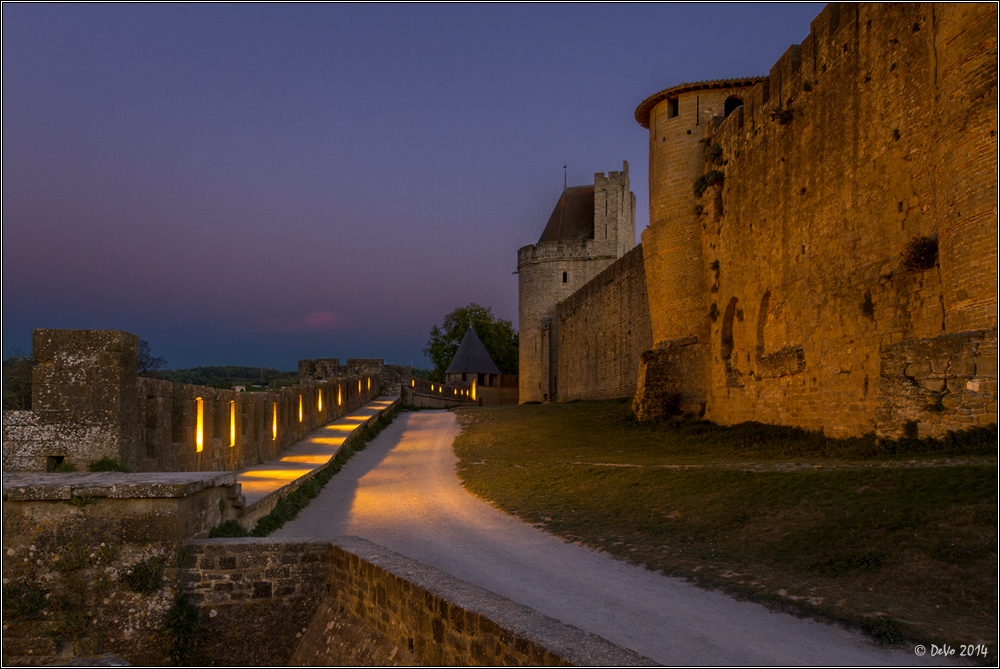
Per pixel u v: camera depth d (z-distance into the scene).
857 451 15.48
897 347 14.99
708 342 26.66
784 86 21.59
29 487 9.44
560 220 64.12
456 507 15.67
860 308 17.53
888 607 7.64
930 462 12.25
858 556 8.95
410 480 20.03
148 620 9.44
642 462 18.80
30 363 19.41
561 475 18.06
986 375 13.10
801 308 20.23
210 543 9.79
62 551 9.48
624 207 61.38
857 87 18.00
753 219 23.31
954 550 8.42
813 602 8.03
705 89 27.34
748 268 23.61
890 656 6.57
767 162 22.44
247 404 19.61
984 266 13.23
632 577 9.63
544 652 5.76
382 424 36.78
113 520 9.58
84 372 11.45
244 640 9.59
